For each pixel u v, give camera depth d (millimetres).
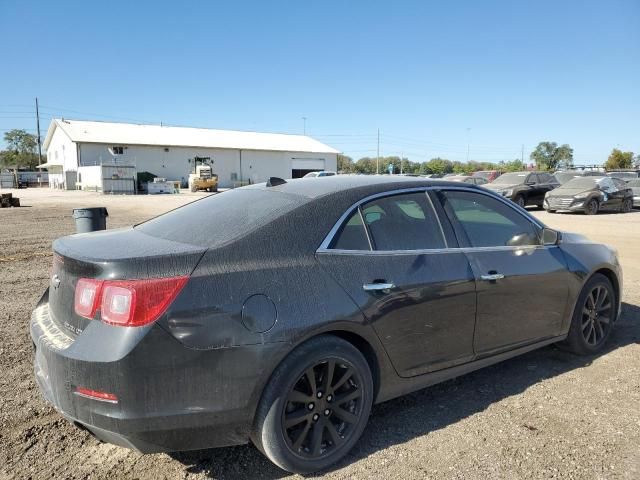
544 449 3109
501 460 2998
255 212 3139
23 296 6656
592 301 4605
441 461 3000
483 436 3270
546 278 4066
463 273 3502
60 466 2945
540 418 3496
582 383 4043
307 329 2764
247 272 2727
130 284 2508
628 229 14445
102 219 7703
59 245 3080
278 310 2713
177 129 72125
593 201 19734
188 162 63438
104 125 66000
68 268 2779
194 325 2535
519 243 4012
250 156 68062
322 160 74688
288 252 2898
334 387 2934
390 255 3236
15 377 4109
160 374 2484
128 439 2496
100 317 2545
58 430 3338
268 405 2697
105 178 46562
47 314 3156
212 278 2637
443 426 3408
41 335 2840
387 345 3131
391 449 3135
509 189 21328
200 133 72062
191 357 2525
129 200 34562
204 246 2785
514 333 3898
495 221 3984
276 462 2783
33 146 116500
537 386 4008
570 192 20047
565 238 4570
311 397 2846
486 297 3633
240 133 77125
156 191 49469
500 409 3633
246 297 2662
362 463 2992
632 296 6656
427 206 3613
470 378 4191
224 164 66125
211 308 2576
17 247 11156
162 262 2602
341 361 2922
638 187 23844
